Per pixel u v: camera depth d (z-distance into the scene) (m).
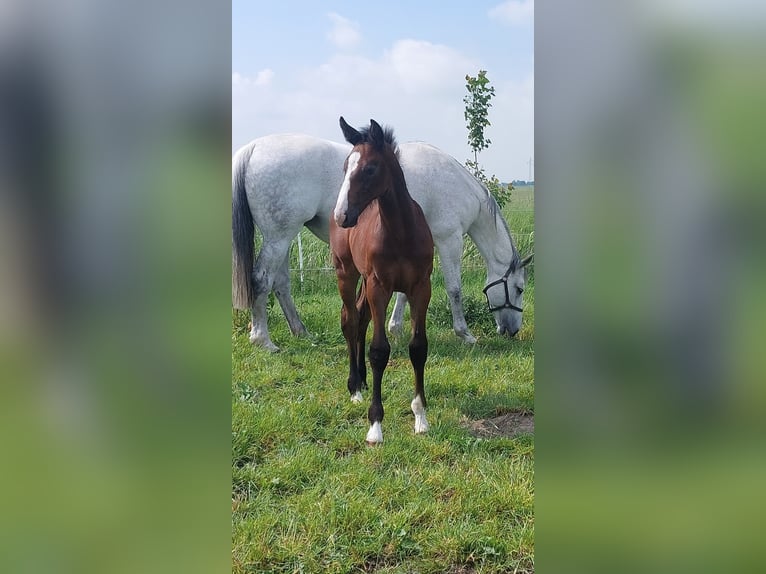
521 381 4.69
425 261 3.72
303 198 5.60
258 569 2.40
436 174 5.67
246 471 3.12
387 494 2.93
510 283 6.04
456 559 2.48
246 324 6.10
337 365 5.13
